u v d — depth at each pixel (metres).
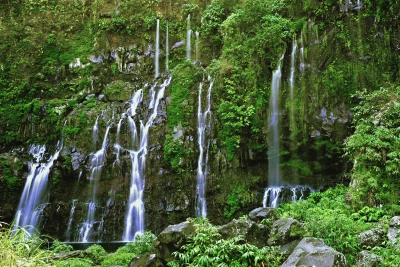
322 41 13.53
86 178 13.67
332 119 12.61
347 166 12.33
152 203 13.20
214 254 5.81
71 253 8.83
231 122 13.23
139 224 13.09
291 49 13.78
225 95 13.73
